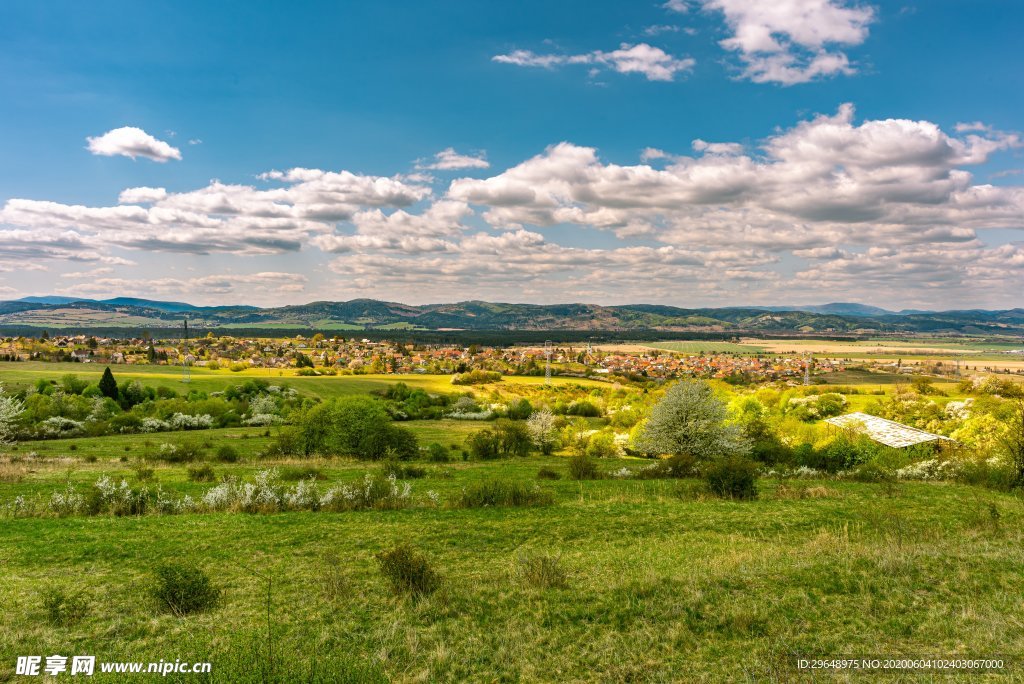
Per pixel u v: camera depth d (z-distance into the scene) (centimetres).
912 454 3628
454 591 927
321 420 4031
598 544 1268
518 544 1276
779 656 650
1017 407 3394
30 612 856
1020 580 841
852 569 927
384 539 1309
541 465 3384
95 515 1620
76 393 7888
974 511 1489
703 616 771
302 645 733
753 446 3934
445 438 5403
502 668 669
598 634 742
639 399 8888
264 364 16512
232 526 1443
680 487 2141
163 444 4194
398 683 640
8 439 4300
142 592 942
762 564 995
